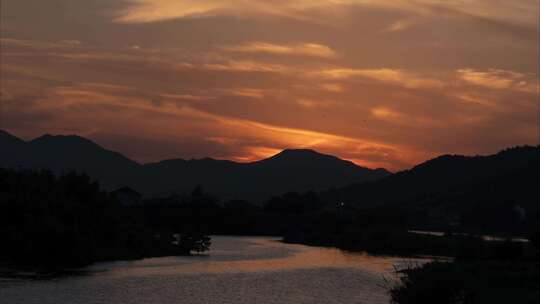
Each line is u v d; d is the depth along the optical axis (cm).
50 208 10200
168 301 6125
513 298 5809
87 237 9956
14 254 9000
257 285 7462
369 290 7244
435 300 4878
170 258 10819
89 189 11706
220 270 8981
